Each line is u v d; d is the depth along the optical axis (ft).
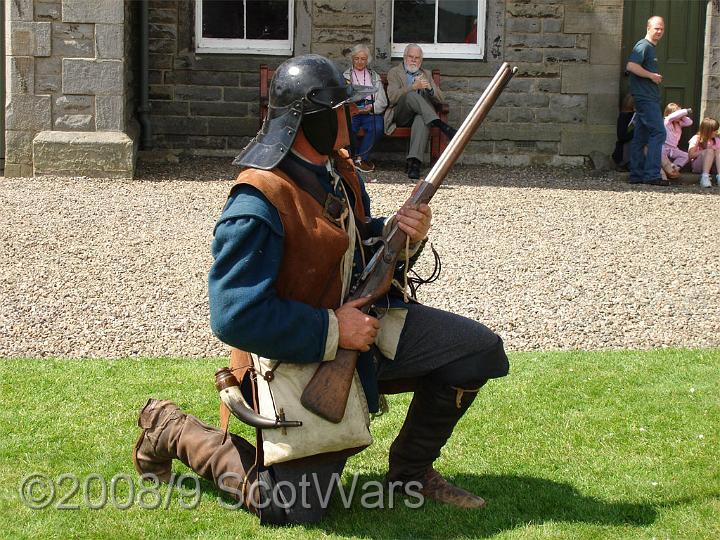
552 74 40.27
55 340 18.83
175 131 39.52
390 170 37.81
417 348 11.30
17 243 25.26
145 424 11.98
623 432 14.32
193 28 39.09
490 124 40.45
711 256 26.03
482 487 12.38
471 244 26.37
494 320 20.45
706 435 14.17
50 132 33.96
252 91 39.50
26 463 12.87
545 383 16.48
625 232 28.35
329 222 10.66
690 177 38.22
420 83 36.01
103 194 31.30
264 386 10.78
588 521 11.41
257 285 10.12
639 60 36.29
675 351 18.66
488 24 39.81
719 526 11.27
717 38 40.37
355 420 10.73
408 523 11.30
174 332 19.47
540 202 32.09
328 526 11.16
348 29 39.29
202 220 28.19
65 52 33.81
